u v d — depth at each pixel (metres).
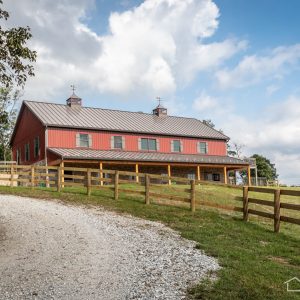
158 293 6.85
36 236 11.49
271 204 12.98
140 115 38.91
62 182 20.59
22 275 8.02
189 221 13.73
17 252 9.84
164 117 40.03
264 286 7.04
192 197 15.47
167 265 8.58
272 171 65.38
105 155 30.56
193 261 8.85
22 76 11.09
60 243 10.69
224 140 39.59
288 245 10.96
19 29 10.66
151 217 14.42
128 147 34.25
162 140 36.03
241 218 14.58
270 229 13.09
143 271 8.16
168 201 17.58
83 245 10.47
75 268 8.44
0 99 49.34
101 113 36.34
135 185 25.77
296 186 44.41
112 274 8.00
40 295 6.88
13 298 6.76
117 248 10.16
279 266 8.52
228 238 11.41
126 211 15.55
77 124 32.25
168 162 32.94
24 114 36.38
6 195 19.58
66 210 15.70
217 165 35.38
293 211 18.17
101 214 14.98
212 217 14.44
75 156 28.58
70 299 6.68
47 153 30.75
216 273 7.92
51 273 8.11
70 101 35.59
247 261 8.80
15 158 39.34
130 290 7.04
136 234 11.80
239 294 6.64
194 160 34.06
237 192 25.28
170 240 11.06
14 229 12.40
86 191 20.61
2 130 50.44
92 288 7.19
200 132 38.72
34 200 18.16
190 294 6.75
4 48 10.59
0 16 10.42
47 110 33.78
